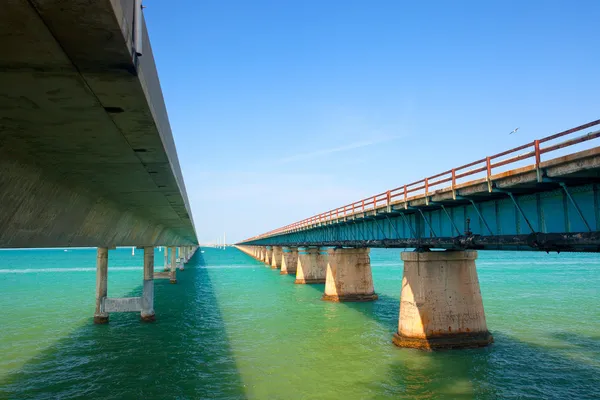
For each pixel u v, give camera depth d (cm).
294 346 2302
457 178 1777
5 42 602
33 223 1261
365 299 3866
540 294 4250
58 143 1034
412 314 2217
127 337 2558
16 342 2452
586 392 1612
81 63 669
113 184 1591
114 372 1908
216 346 2330
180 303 3969
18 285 5838
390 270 8706
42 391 1695
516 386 1675
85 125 937
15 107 825
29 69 686
